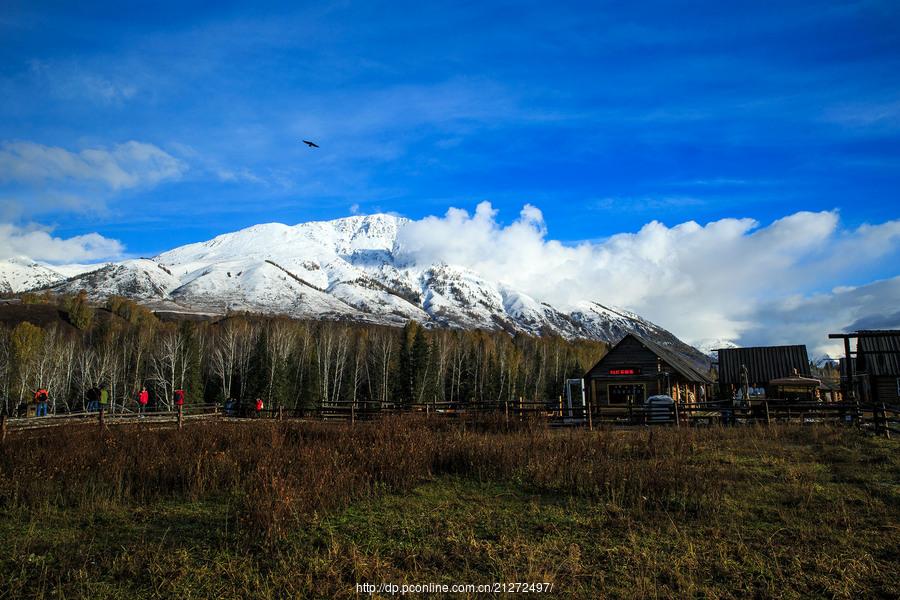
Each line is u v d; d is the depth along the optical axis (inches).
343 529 404.2
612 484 488.4
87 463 588.7
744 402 1115.9
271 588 301.6
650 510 439.5
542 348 4281.5
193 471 553.0
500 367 3506.4
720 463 614.9
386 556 350.0
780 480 523.5
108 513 459.2
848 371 1136.2
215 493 523.8
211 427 900.6
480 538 385.4
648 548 356.2
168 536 399.2
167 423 1117.1
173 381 2474.2
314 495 450.6
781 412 1043.9
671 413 1073.5
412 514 441.4
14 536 402.9
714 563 329.4
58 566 342.3
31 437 776.3
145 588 308.3
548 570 321.7
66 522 438.9
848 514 410.6
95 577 324.5
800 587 296.4
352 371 3120.1
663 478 496.1
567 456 610.2
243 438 763.4
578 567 324.8
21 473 531.5
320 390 2751.0
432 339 3432.6
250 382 2541.8
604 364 1465.3
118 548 375.2
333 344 3545.8
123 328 3919.8
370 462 568.4
